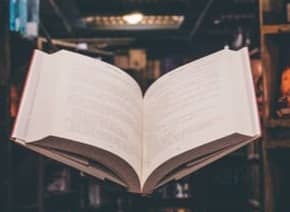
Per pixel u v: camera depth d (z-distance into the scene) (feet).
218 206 7.03
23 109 2.46
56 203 7.34
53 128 2.38
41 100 2.49
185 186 7.38
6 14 4.92
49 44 6.73
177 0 8.19
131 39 9.41
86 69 2.63
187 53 9.30
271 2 4.31
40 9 7.82
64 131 2.38
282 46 4.25
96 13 8.63
